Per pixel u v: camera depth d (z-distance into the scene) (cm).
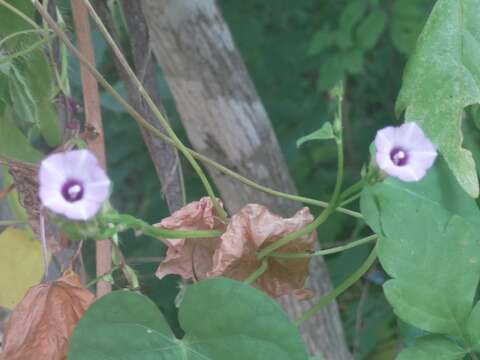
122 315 36
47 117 48
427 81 40
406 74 41
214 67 51
